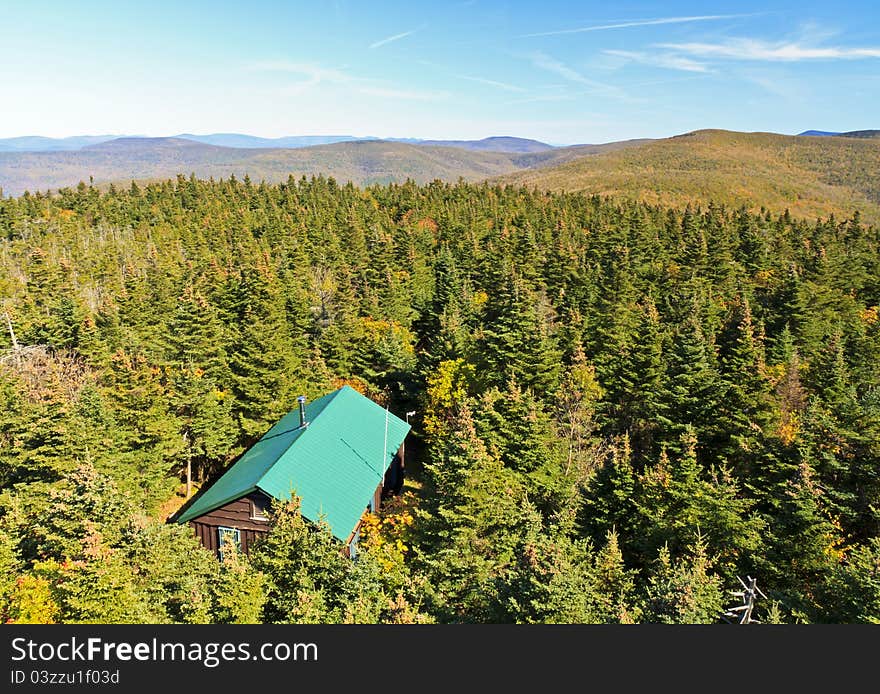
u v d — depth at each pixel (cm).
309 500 2873
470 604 2250
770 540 2623
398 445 3906
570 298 7012
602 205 16762
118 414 3688
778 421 3747
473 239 10225
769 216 12838
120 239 11812
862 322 6362
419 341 7500
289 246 9962
